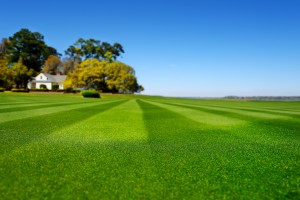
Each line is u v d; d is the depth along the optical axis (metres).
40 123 8.35
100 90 80.50
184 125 8.60
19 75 88.62
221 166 4.14
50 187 3.09
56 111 12.71
